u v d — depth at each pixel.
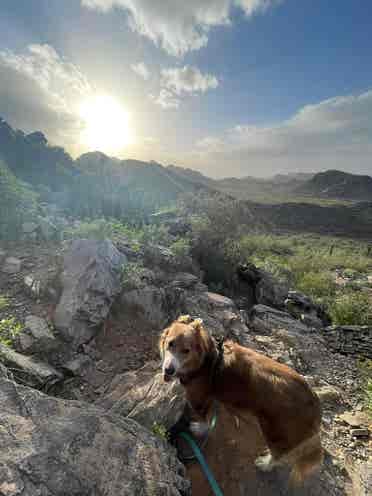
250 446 3.53
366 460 3.70
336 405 4.78
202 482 3.11
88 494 1.97
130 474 2.26
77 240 5.94
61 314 4.50
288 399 2.88
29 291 5.07
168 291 6.07
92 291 4.88
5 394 2.45
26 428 2.23
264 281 10.50
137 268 6.25
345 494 3.23
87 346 4.40
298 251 26.38
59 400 2.67
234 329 6.25
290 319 8.35
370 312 9.75
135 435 2.67
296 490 3.18
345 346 7.18
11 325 4.20
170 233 11.38
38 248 6.69
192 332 3.21
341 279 18.53
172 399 3.55
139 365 4.41
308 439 2.91
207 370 3.26
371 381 5.48
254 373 3.04
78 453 2.20
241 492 3.08
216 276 10.41
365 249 43.06
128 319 5.17
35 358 3.88
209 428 3.58
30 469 1.95
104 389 3.86
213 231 11.21
